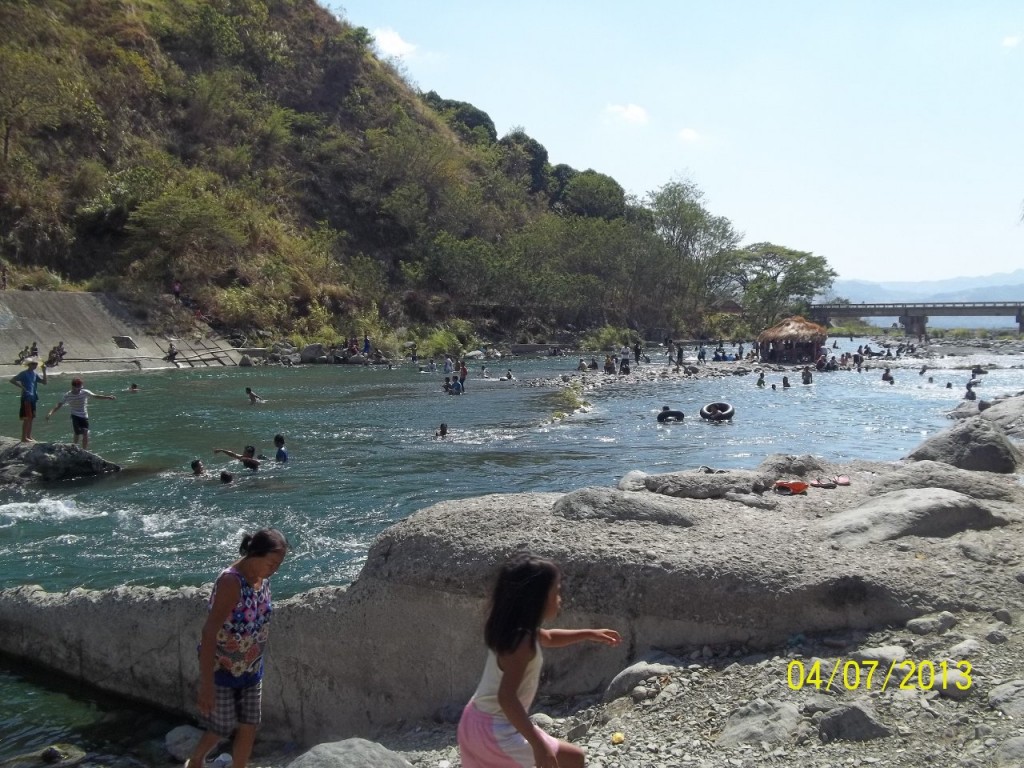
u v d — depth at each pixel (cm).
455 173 8644
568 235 8519
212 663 571
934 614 643
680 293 9031
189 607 820
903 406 3200
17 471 1750
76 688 870
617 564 713
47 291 4634
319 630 780
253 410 2928
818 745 514
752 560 701
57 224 5281
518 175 10550
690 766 512
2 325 4112
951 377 4472
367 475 1852
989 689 541
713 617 680
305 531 1394
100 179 5653
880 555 716
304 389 3678
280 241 6475
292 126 8112
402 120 8738
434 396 3431
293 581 1140
